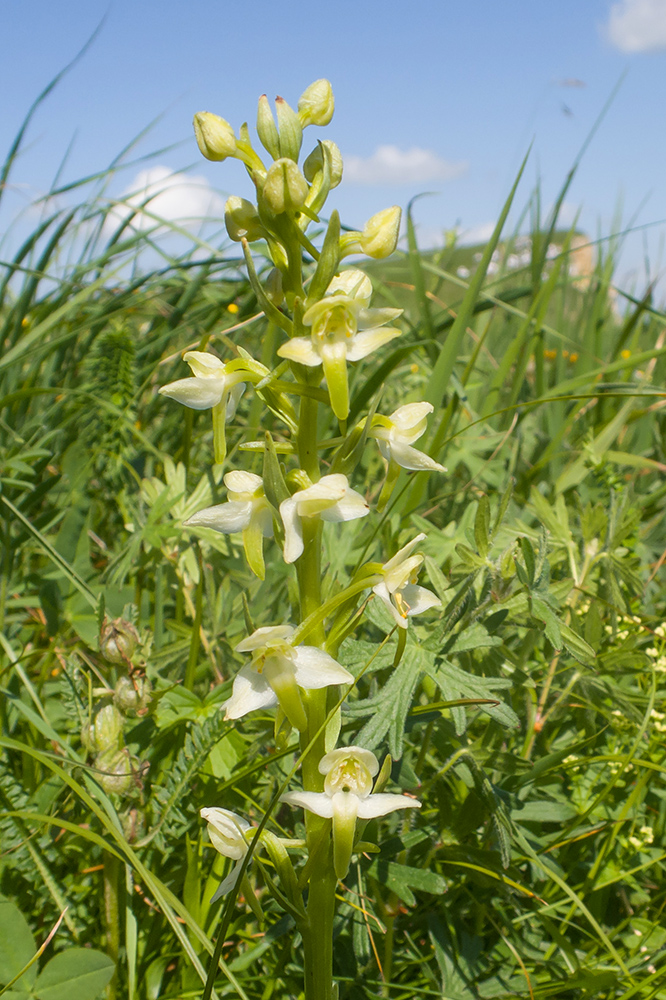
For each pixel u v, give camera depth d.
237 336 0.38
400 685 0.19
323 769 0.16
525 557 0.21
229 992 0.19
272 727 0.21
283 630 0.16
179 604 0.27
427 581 0.24
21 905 0.20
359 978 0.19
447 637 0.20
